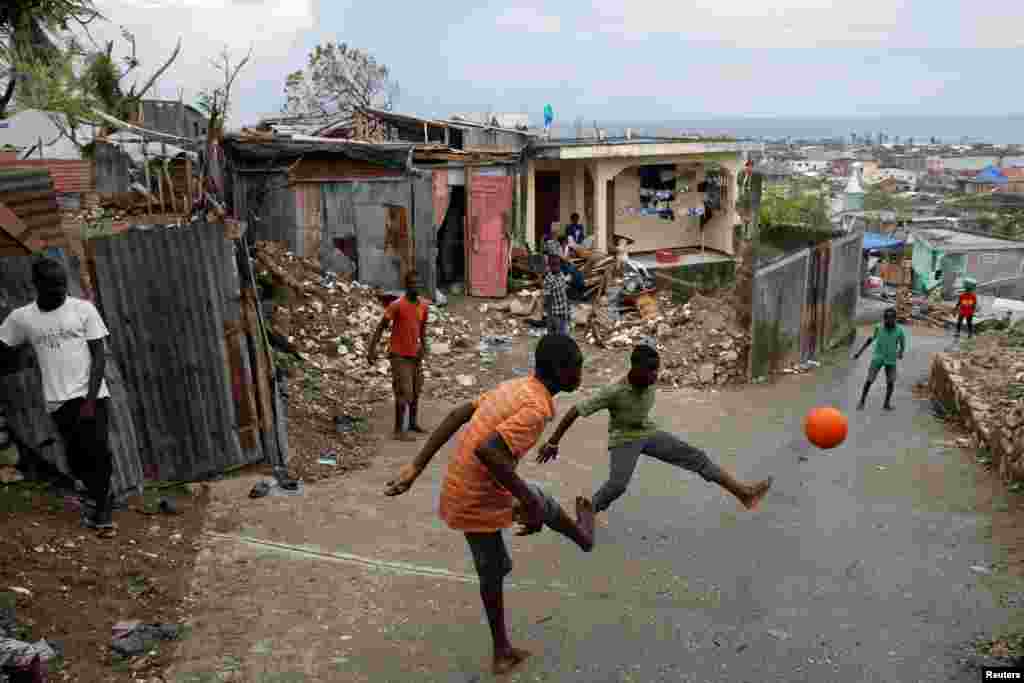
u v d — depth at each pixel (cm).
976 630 507
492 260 1762
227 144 1509
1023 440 834
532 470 861
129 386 691
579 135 2641
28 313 541
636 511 736
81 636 440
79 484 632
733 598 555
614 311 1655
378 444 934
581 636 490
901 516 741
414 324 941
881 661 468
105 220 1077
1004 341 1366
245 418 759
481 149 2133
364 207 1614
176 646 451
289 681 427
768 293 1393
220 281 738
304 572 559
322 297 1428
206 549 582
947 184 12825
